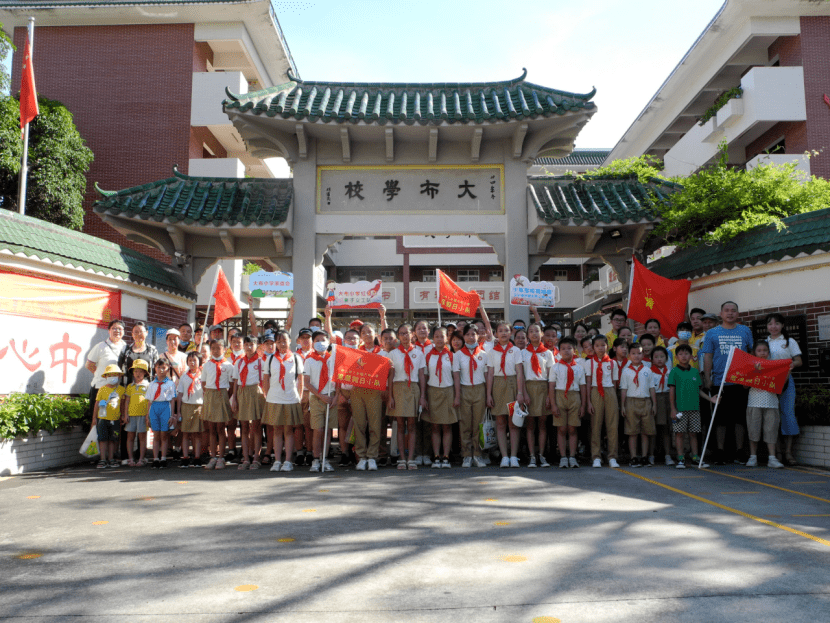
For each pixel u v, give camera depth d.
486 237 10.62
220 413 7.52
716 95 19.92
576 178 11.02
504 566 3.44
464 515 4.68
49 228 8.03
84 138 17.84
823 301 7.49
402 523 4.45
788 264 7.83
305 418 7.84
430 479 6.39
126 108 17.98
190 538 4.09
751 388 7.22
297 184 10.59
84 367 8.39
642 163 11.39
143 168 17.75
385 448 7.88
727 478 6.35
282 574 3.34
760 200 9.16
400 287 27.48
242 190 10.80
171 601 2.96
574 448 7.39
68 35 18.31
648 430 7.43
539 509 4.87
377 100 10.62
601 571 3.34
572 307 26.20
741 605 2.85
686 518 4.52
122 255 9.16
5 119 13.80
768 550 3.70
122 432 8.12
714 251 9.12
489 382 7.41
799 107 16.62
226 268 16.97
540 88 10.71
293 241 10.53
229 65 19.89
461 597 2.98
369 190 10.70
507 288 10.48
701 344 7.90
